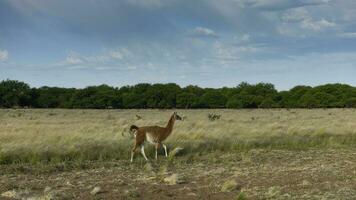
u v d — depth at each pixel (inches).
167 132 786.2
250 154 824.3
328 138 1033.5
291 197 489.1
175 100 3764.8
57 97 3794.3
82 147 789.9
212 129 1091.9
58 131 996.6
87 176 637.9
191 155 798.5
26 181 604.7
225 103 3848.4
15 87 3713.1
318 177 606.9
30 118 1825.8
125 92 3954.2
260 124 1317.7
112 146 816.3
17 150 740.7
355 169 662.5
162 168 673.6
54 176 639.1
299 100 3912.4
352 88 4010.8
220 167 703.1
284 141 970.7
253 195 506.9
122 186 571.5
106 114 2401.6
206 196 512.1
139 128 765.9
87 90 3745.1
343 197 483.5
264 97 4008.4
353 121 1555.1
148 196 515.8
